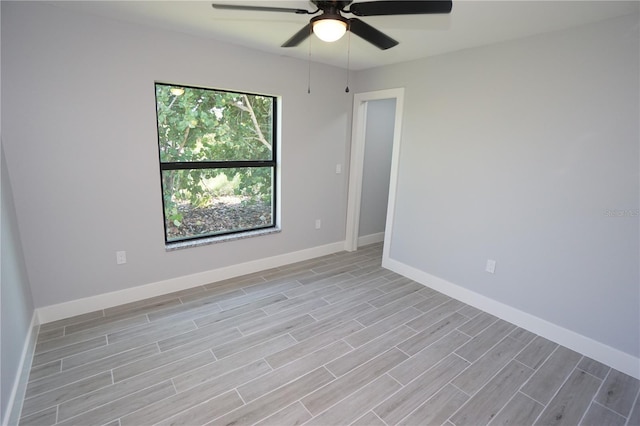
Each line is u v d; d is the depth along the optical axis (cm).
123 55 252
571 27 224
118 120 259
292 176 378
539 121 246
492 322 280
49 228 245
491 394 199
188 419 174
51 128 234
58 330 247
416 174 344
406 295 325
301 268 386
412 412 184
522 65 251
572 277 241
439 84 311
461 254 312
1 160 207
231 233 358
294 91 354
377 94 375
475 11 204
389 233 382
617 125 211
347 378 208
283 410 182
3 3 207
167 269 308
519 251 269
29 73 221
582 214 232
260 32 267
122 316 270
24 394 186
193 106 310
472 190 296
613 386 208
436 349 241
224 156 338
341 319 277
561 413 186
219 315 277
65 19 227
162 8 221
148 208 287
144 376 204
